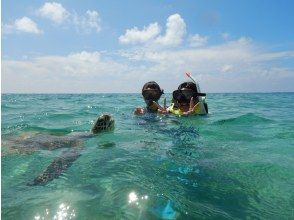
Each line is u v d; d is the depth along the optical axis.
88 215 0.50
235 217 0.51
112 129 1.21
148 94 1.72
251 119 1.71
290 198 0.59
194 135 1.20
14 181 0.66
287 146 1.02
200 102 1.72
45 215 0.50
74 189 0.61
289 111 2.44
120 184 0.64
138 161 0.81
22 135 1.14
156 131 1.26
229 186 0.64
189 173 0.72
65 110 2.37
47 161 0.81
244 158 0.86
